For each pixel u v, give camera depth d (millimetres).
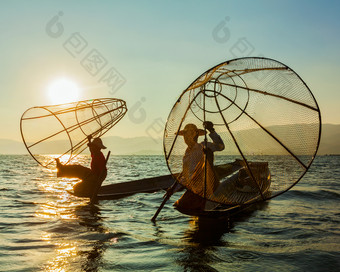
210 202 5590
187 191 5660
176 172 5508
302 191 9891
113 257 4059
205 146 5465
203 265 3793
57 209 7445
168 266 3758
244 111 5910
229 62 5258
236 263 3863
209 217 5453
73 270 3615
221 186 5621
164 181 11352
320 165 30500
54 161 8805
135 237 5004
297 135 5254
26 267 3676
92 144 8359
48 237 4961
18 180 14531
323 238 4965
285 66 5117
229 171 6027
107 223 5988
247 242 4742
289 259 4004
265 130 5578
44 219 6277
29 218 6355
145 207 7812
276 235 5156
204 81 5520
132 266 3756
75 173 8414
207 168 5375
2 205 7844
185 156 5520
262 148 5672
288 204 7953
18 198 9062
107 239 4879
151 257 4066
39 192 10414
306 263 3861
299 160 5238
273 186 5457
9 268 3637
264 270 3648
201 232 5352
